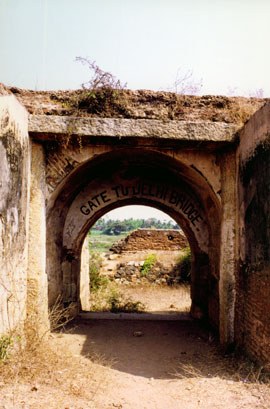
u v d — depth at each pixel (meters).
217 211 6.55
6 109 4.30
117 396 3.97
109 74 5.70
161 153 6.07
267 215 4.34
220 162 6.04
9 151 4.44
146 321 7.77
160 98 5.78
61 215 7.23
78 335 6.47
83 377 4.36
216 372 4.75
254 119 4.80
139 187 7.88
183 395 4.07
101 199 7.78
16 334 4.62
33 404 3.33
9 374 3.95
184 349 5.92
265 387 4.02
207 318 7.73
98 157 6.20
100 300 10.51
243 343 5.14
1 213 4.20
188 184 7.25
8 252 4.46
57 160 5.88
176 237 17.56
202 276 7.88
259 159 4.61
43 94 5.72
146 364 5.25
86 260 9.63
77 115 5.51
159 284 14.30
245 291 5.12
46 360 4.66
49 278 6.64
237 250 5.55
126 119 5.50
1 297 4.23
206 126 5.54
